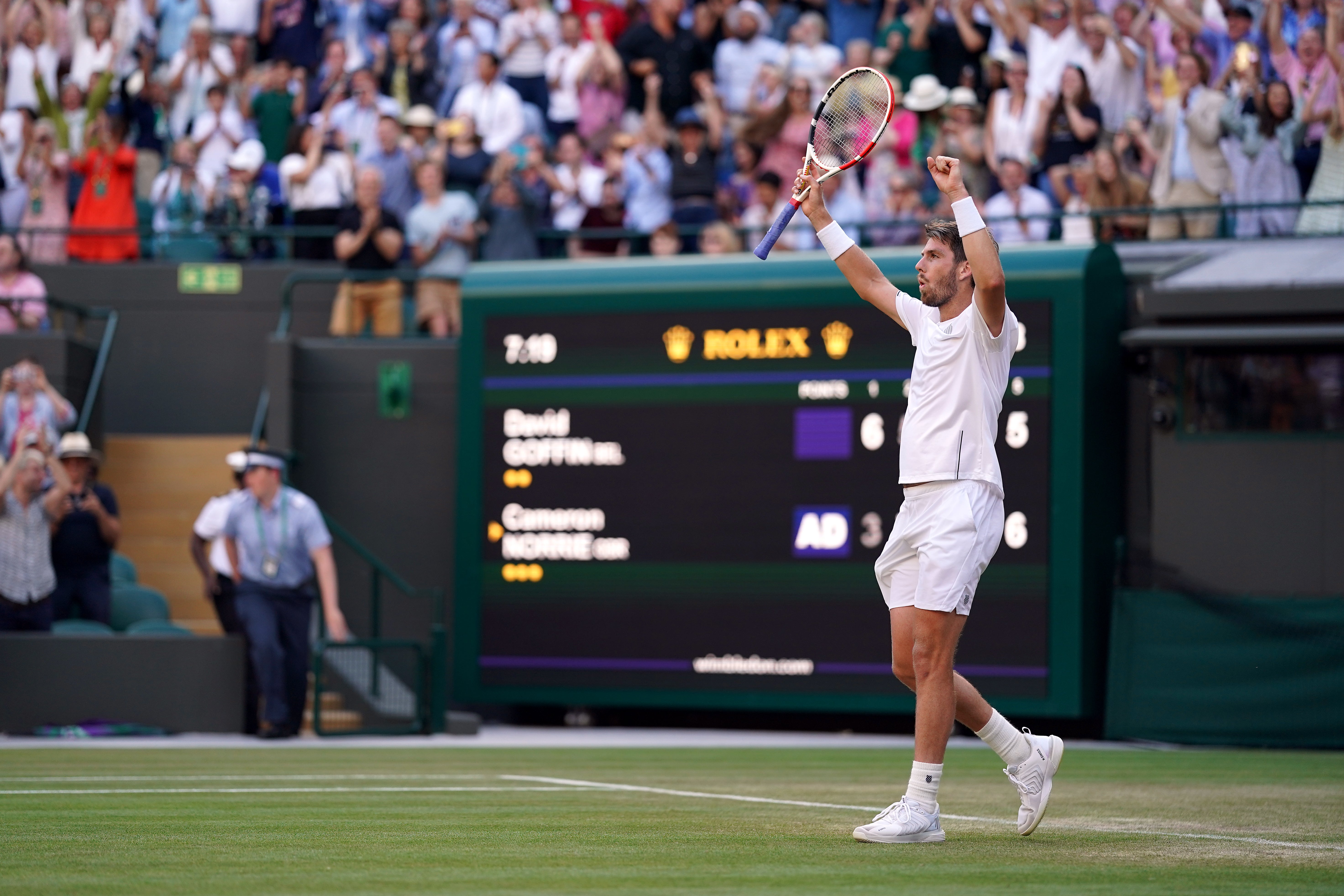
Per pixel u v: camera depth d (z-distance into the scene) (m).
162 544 19.67
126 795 9.16
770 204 20.39
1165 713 15.94
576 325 17.89
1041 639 16.16
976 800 9.36
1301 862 6.40
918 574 6.88
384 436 19.44
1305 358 16.55
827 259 17.25
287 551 15.42
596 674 17.56
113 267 21.69
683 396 17.50
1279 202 18.33
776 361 17.20
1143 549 17.19
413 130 22.12
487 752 13.84
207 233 21.92
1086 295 16.27
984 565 6.86
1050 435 16.23
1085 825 7.84
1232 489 16.72
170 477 20.20
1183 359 16.88
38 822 7.72
